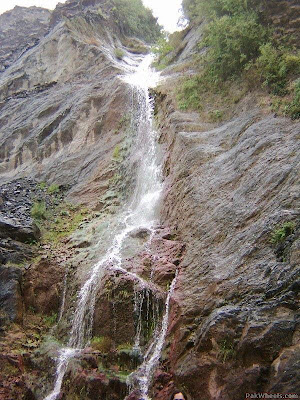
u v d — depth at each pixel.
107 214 10.88
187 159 9.51
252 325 5.20
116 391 6.18
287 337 4.89
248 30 10.85
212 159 9.01
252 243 6.36
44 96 18.69
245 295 5.75
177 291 6.84
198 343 5.69
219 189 8.09
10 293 8.53
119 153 12.98
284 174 6.97
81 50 20.02
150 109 13.40
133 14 26.05
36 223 10.93
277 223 6.22
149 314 6.96
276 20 10.95
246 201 7.26
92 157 13.70
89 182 12.63
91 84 17.25
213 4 13.69
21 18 31.52
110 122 14.58
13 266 8.94
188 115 11.26
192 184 8.80
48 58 21.28
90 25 22.39
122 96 14.99
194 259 7.20
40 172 14.52
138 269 7.60
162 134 11.57
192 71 13.90
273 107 8.98
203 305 6.22
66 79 19.20
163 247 8.02
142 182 11.01
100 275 7.99
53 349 7.57
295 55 9.74
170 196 9.36
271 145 7.87
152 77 15.95
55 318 8.54
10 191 13.49
